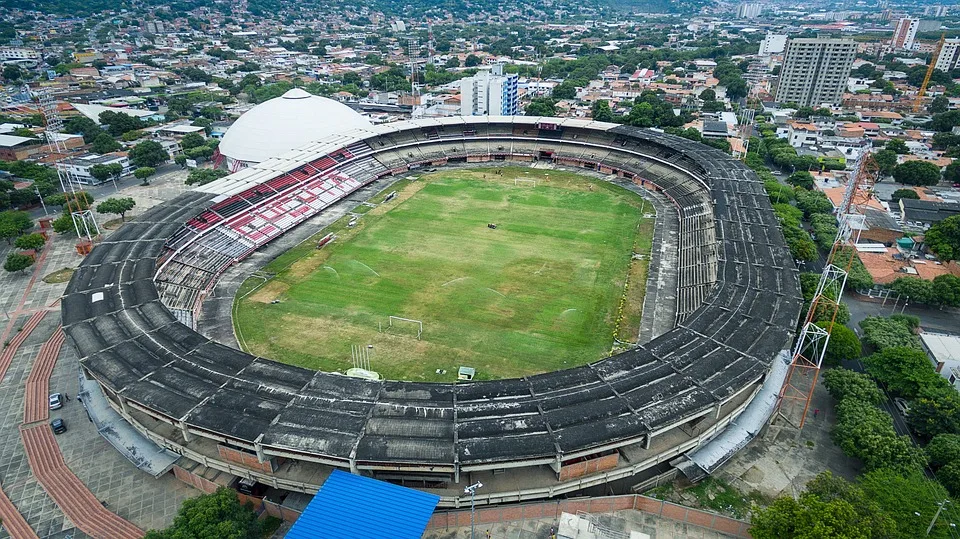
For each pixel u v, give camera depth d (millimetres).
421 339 89062
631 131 176000
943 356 79875
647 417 59281
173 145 198750
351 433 56688
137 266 93312
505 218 138000
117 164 172250
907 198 141875
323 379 65812
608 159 174250
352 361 83500
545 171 175125
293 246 123125
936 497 54688
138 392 61875
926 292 96688
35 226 138250
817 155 185000
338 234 129250
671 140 168500
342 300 100688
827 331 79438
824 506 50469
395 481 58938
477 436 56656
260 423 57688
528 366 82375
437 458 53844
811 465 65375
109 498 60969
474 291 103438
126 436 66000
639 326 92312
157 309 81000
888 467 59469
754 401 71250
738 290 86125
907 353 74938
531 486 58281
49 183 152875
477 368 81875
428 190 158625
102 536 56469
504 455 54312
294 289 104625
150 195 162625
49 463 65750
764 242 102750
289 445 55062
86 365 66875
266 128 177125
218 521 51000
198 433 58781
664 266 112875
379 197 153125
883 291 102125
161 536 50031
